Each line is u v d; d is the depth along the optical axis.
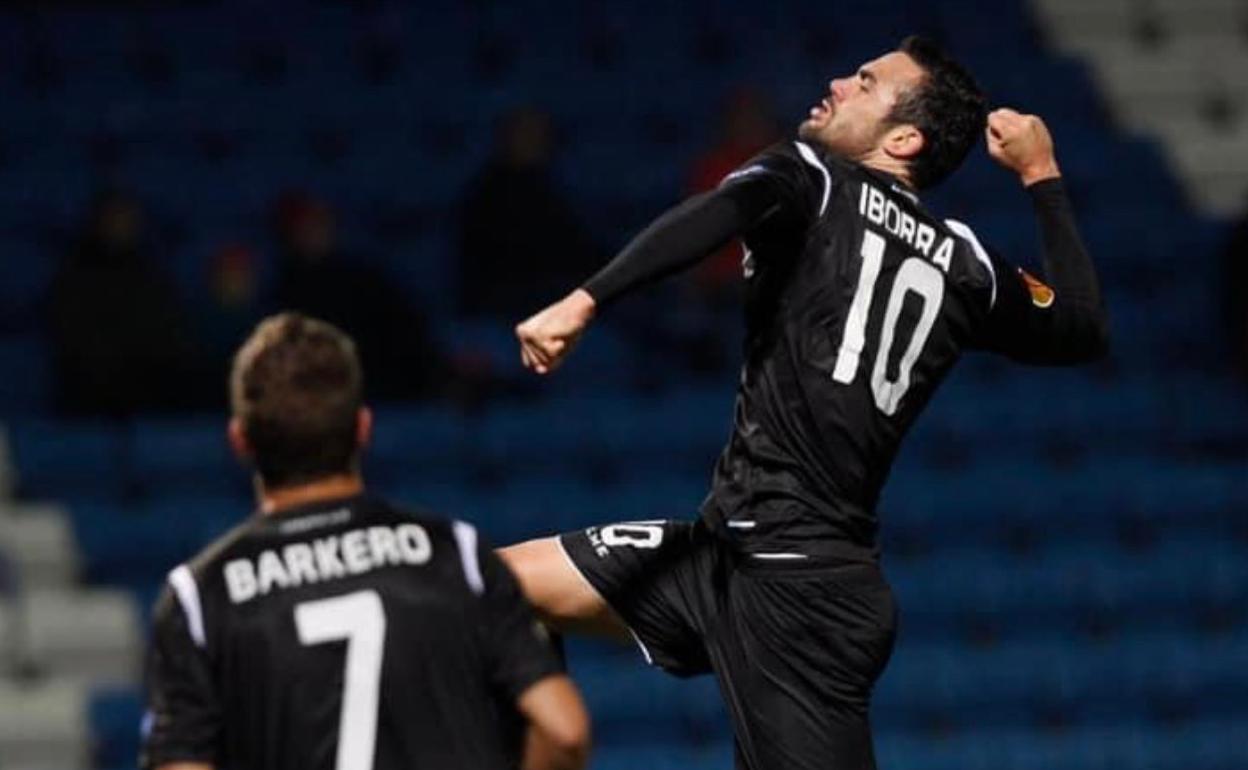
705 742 43.44
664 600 20.73
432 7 58.53
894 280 19.89
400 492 46.81
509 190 48.78
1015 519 48.69
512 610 17.14
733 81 56.88
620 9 59.00
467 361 48.19
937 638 46.34
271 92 55.84
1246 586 47.81
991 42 59.75
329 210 51.44
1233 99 59.41
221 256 47.22
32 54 56.28
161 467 46.84
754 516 20.05
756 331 20.16
